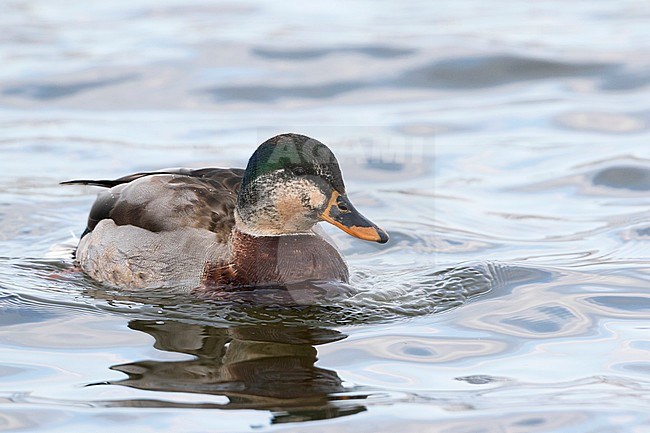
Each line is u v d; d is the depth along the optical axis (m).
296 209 11.16
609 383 8.91
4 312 10.77
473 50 22.78
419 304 11.05
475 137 18.42
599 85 20.95
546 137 18.31
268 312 10.75
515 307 10.92
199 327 10.34
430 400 8.59
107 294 11.38
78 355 9.61
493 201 15.35
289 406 8.45
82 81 21.11
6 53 22.86
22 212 14.62
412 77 21.56
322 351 9.72
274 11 27.33
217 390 8.80
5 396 8.70
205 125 18.97
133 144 17.88
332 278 11.33
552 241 13.51
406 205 15.22
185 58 22.55
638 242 13.22
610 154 17.16
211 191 11.82
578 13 26.80
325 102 20.34
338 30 24.89
